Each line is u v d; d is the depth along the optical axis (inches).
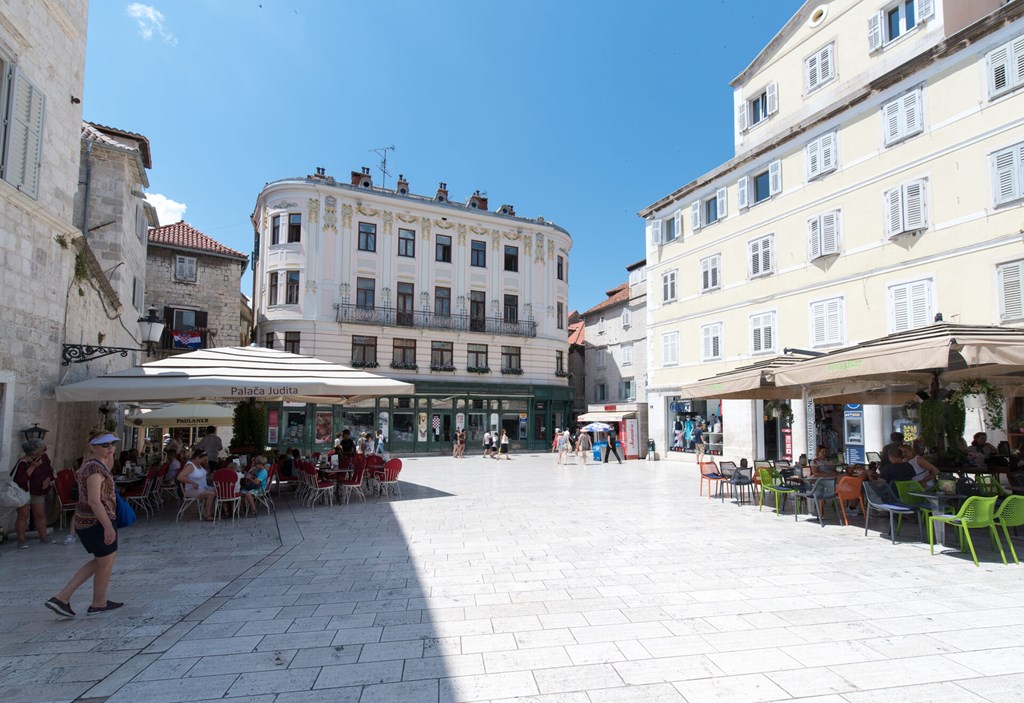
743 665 167.2
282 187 1248.8
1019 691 148.9
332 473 520.1
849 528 371.9
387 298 1300.4
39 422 377.7
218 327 1110.4
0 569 285.7
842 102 697.6
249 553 319.3
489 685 157.4
